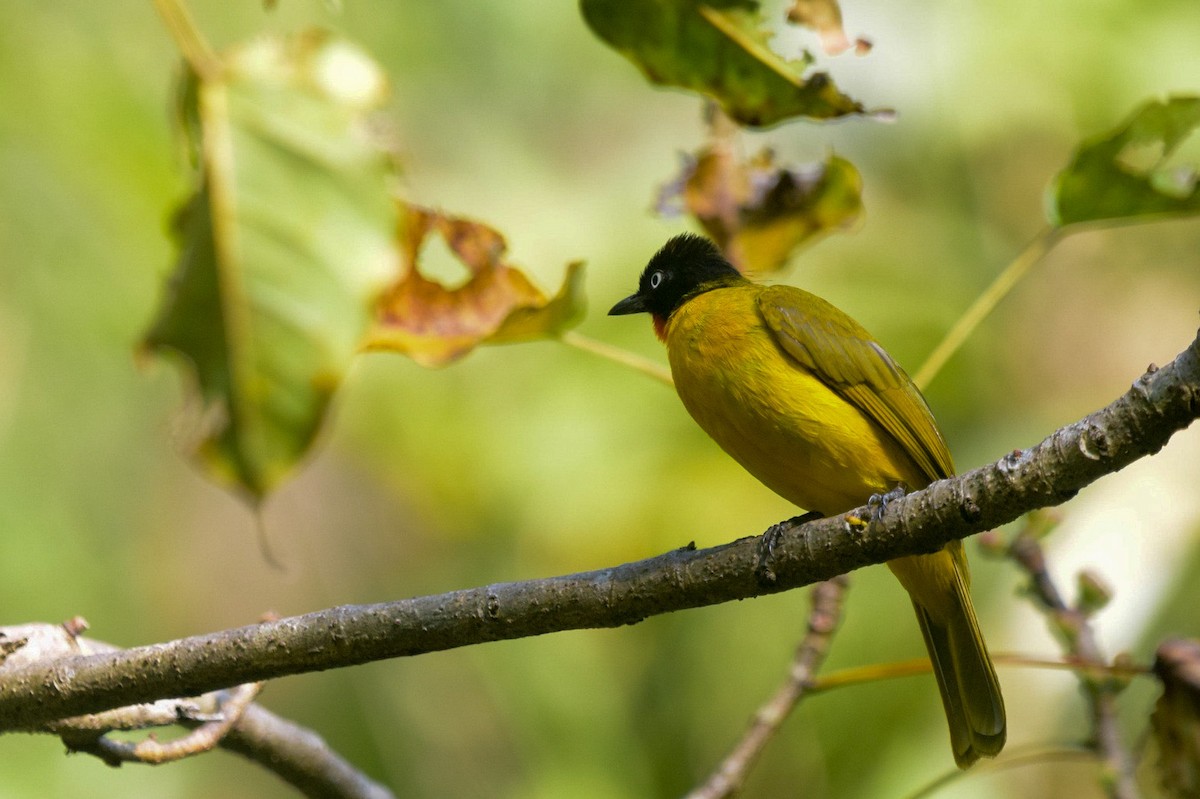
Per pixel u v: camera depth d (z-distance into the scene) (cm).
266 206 453
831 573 568
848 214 852
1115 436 508
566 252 1280
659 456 1268
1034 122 1283
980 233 1336
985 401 1310
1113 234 1398
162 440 1301
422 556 1418
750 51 661
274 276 453
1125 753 749
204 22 1216
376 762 1264
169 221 465
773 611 1266
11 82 1185
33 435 1222
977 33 1252
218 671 574
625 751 1246
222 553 1424
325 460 1452
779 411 761
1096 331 1363
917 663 767
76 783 1108
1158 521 1117
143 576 1302
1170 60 1252
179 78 457
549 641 1274
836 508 797
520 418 1298
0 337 1214
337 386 454
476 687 1289
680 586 574
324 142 456
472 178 1288
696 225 856
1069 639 778
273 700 1283
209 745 629
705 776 1237
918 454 777
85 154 1200
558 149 1328
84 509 1255
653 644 1280
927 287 1309
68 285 1225
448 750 1276
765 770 1213
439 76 1303
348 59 462
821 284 1290
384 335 733
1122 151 722
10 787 1067
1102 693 760
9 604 1182
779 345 773
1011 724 1091
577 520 1262
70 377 1243
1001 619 1102
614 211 1302
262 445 452
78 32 1213
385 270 458
